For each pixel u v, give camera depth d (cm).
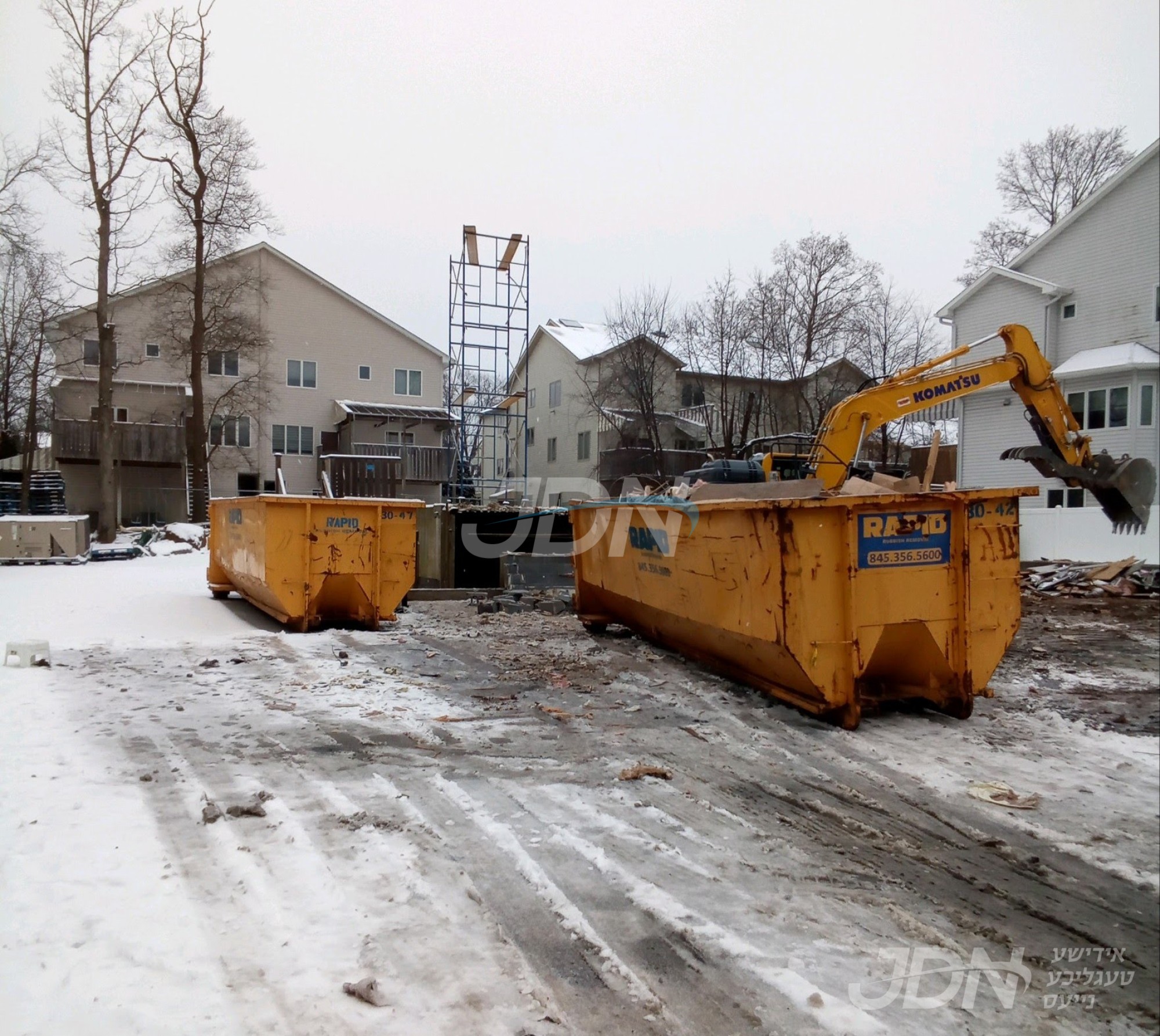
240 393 3525
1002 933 336
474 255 2652
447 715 624
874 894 363
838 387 3725
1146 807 471
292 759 505
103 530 2684
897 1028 269
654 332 3847
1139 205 2591
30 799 414
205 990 263
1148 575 1600
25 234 2864
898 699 660
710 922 327
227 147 3022
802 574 591
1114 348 2638
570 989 279
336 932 304
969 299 3055
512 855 378
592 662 835
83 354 3422
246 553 1088
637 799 460
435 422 3806
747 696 695
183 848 367
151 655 838
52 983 262
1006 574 641
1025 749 571
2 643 875
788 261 3703
